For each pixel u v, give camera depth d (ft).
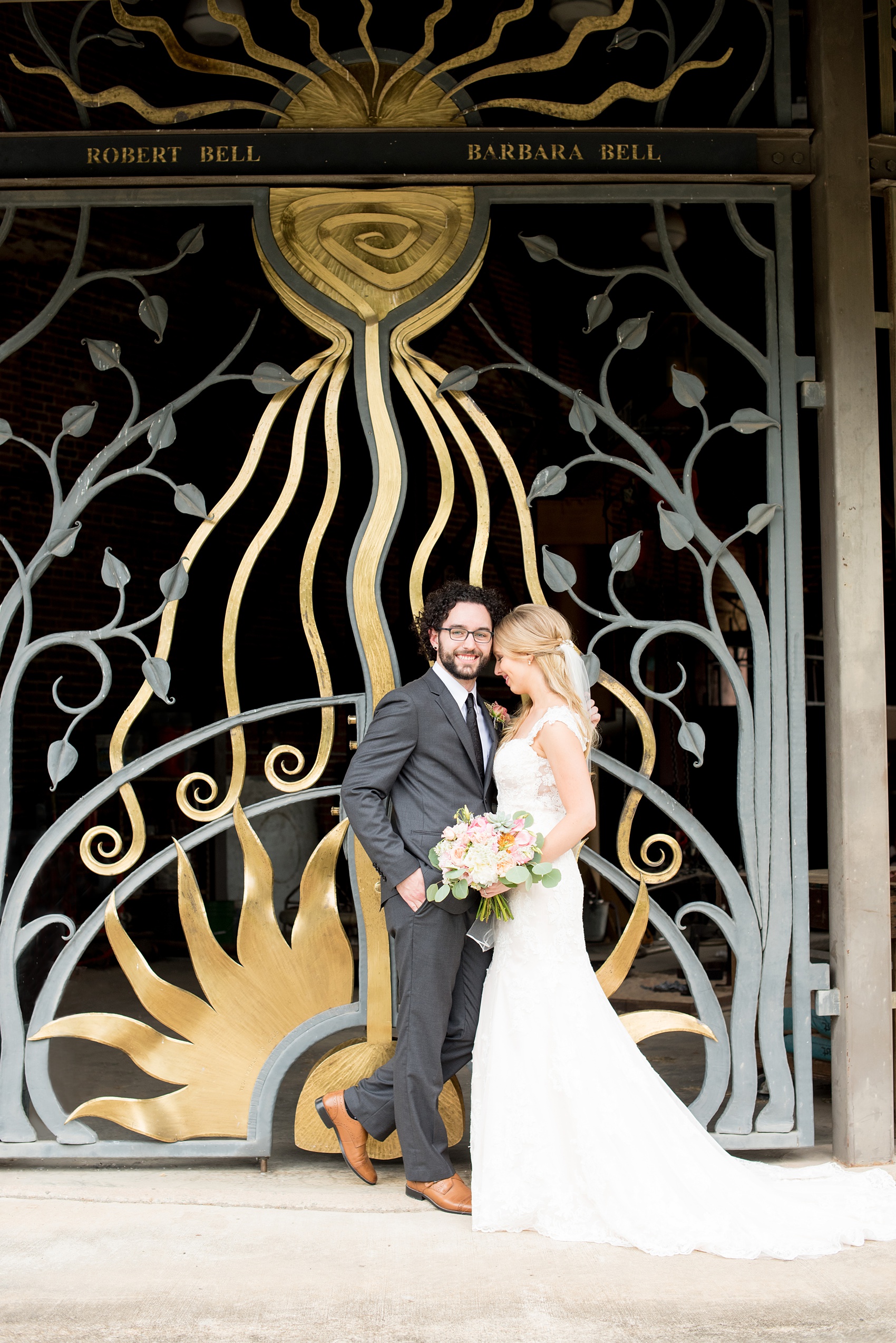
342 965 10.78
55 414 27.96
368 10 10.91
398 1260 8.59
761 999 10.89
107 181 10.85
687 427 26.73
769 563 11.20
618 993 19.20
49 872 24.16
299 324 31.65
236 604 10.98
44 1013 10.64
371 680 10.86
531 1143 9.12
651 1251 8.66
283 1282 8.23
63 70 10.96
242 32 10.96
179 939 27.04
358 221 11.07
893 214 11.40
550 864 9.05
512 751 9.59
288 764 30.86
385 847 9.37
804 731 11.05
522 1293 8.04
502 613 10.28
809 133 11.14
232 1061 10.71
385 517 10.93
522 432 35.55
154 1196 9.97
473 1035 10.04
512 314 35.35
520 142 10.98
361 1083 10.26
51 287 27.84
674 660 33.94
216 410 30.14
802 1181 9.98
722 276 23.35
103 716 28.63
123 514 29.22
